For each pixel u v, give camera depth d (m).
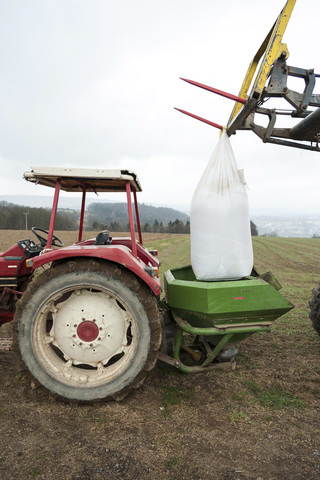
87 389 2.68
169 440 2.26
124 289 2.69
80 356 2.84
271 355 3.80
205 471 1.98
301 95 2.65
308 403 2.78
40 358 2.71
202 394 2.89
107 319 2.83
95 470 1.97
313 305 3.87
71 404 2.71
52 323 3.16
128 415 2.56
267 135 2.87
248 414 2.59
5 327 4.66
